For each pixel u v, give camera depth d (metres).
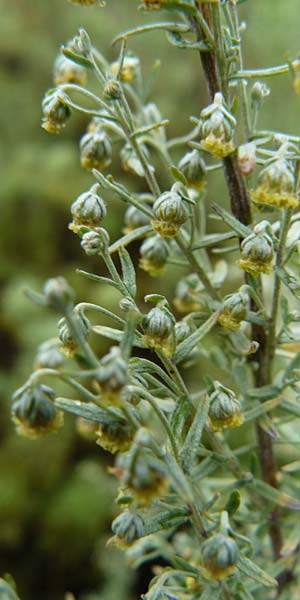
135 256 0.31
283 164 0.12
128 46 0.35
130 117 0.13
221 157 0.12
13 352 0.31
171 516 0.12
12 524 0.27
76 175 0.35
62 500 0.28
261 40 0.23
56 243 0.34
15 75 0.38
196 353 0.15
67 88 0.13
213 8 0.12
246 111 0.13
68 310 0.10
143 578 0.24
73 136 0.36
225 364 0.14
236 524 0.15
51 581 0.27
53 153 0.35
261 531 0.14
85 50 0.13
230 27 0.12
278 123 0.23
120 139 0.14
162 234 0.12
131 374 0.11
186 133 0.33
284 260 0.12
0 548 0.27
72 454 0.29
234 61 0.12
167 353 0.12
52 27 0.38
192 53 0.34
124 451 0.11
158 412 0.11
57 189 0.34
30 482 0.28
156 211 0.12
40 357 0.13
